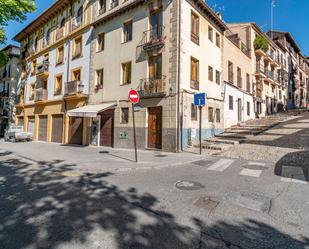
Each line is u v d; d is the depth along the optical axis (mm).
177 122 11734
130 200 4605
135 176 6781
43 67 21938
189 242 2980
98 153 11812
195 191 5184
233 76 18906
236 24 24219
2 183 5949
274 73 30422
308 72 48031
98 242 2961
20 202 4465
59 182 6066
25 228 3350
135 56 14102
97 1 17484
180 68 12055
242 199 4617
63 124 19359
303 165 7465
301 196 4742
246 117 21078
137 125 13539
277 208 4133
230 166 7914
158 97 12617
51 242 2955
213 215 3857
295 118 18984
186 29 12766
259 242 2984
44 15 22938
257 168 7438
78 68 18422
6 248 2807
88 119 16906
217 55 16312
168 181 6117
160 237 3111
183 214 3900
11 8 11188
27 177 6664
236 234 3199
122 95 14594
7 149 14125
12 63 30797
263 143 11625
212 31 15766
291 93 37375
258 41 23844
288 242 2980
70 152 12336
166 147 11961
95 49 17031
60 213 3924
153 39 12984
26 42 27188
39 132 22906
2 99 33062
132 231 3279
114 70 15312
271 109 28500
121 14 15312
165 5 12922
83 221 3604
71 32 19672
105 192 5148
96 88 16469
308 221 3602
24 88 26578
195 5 13773
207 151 11172
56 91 20625
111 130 15219
